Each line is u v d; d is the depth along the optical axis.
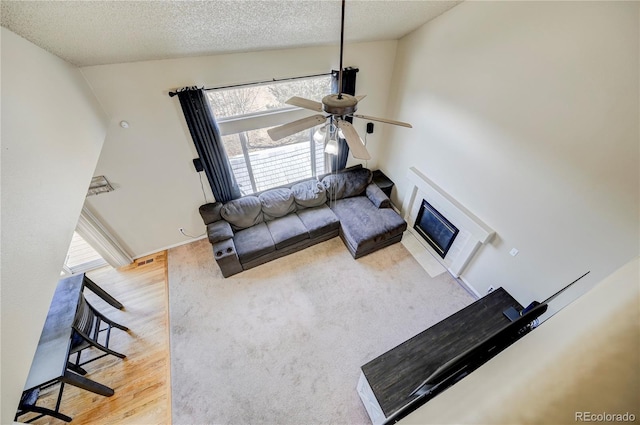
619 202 2.01
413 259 4.18
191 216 4.20
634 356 0.48
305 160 4.57
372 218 4.27
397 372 2.20
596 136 2.03
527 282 2.89
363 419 2.60
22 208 1.28
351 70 3.68
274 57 3.25
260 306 3.55
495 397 0.51
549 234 2.55
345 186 4.61
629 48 1.74
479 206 3.24
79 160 2.01
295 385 2.83
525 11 2.23
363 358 3.05
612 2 1.75
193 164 3.67
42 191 1.47
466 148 3.19
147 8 1.66
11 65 1.44
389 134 4.55
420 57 3.50
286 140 4.19
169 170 3.58
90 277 3.87
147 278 3.88
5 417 0.97
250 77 3.27
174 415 2.62
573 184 2.26
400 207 4.88
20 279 1.19
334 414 2.63
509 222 2.91
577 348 0.53
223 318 3.41
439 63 3.23
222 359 3.03
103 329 3.11
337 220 4.28
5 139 1.25
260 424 2.57
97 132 2.49
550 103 2.25
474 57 2.78
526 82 2.38
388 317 3.44
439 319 3.43
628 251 2.03
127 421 2.57
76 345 2.43
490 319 2.66
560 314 0.71
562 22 2.03
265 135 3.98
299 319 3.41
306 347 3.14
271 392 2.78
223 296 3.66
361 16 2.57
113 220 3.63
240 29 2.32
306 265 4.08
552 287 2.65
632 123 1.82
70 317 2.36
